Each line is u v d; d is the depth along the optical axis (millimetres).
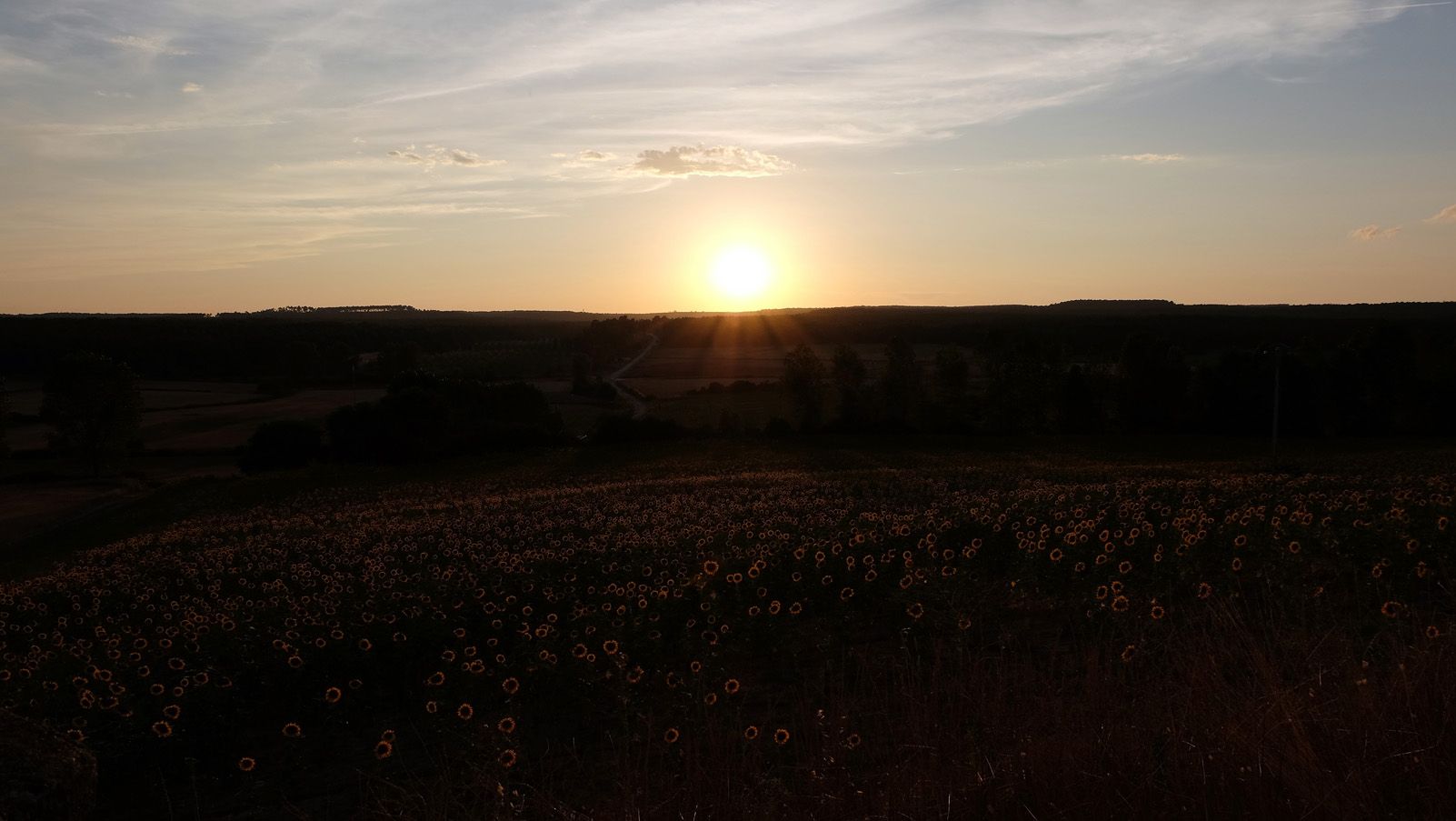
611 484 47781
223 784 7441
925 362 112625
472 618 10906
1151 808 3533
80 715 8164
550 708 7832
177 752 7645
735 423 77250
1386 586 7848
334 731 8258
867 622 9852
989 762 4055
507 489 49438
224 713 8242
